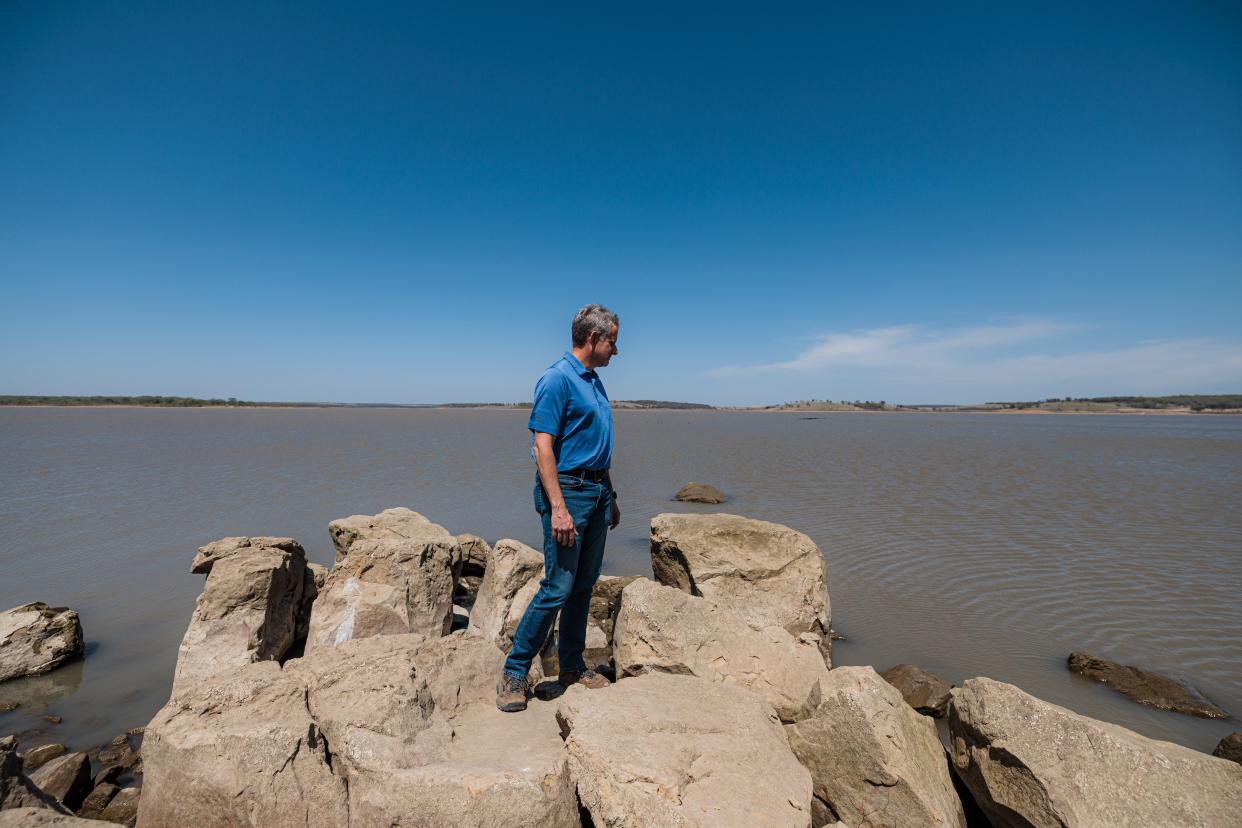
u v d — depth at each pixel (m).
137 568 14.06
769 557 8.34
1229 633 10.19
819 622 8.19
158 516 20.34
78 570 13.92
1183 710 7.90
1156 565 13.99
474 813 3.47
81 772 5.77
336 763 4.00
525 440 66.12
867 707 4.69
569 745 3.85
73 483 28.31
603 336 4.85
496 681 5.19
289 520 19.72
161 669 8.91
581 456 4.79
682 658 5.28
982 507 21.80
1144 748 4.24
